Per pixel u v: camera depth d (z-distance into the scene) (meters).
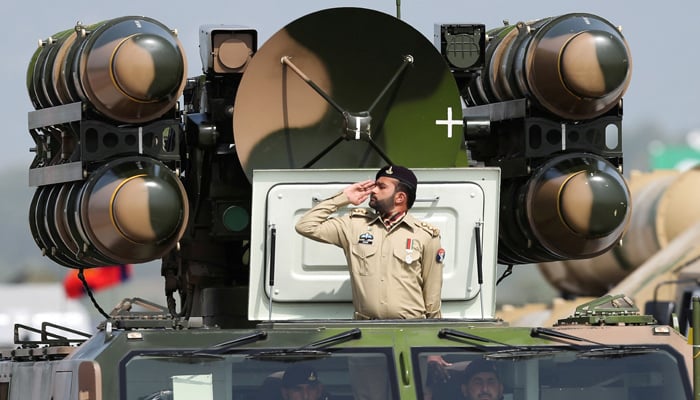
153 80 28.23
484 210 28.23
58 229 29.36
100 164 28.69
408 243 27.06
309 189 27.95
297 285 27.84
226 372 24.86
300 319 27.70
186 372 24.69
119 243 28.20
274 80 29.70
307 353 25.05
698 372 25.03
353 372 25.23
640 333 26.44
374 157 30.16
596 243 30.22
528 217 30.44
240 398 24.84
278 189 27.95
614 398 26.00
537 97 30.34
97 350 24.78
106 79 28.14
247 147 29.50
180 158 30.05
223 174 30.50
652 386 26.19
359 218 27.30
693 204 68.06
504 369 25.64
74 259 30.09
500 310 67.69
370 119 29.69
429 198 28.14
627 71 29.98
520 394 25.69
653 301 62.41
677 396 26.16
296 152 29.75
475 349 25.55
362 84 30.14
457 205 28.19
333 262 27.86
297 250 27.91
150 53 28.20
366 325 26.28
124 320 25.94
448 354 25.50
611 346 26.05
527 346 25.73
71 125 28.95
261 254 27.95
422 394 25.19
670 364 26.28
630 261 68.12
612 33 30.05
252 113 29.59
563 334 25.98
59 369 25.75
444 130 30.34
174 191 28.39
